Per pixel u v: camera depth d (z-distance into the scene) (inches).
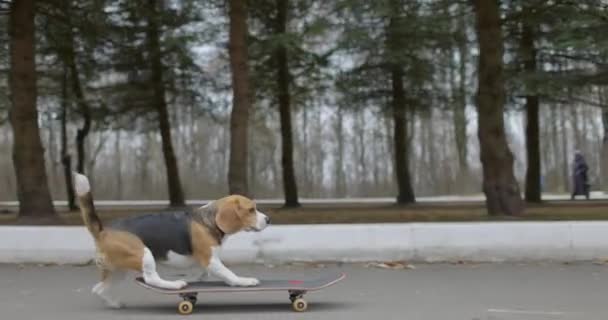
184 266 305.0
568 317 295.1
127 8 813.2
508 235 469.4
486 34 595.5
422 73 936.3
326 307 319.6
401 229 471.8
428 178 1953.7
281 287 302.7
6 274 435.8
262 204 1216.8
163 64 939.3
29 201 589.9
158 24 880.3
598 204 950.4
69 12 682.2
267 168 2014.0
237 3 633.6
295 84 956.0
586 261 464.4
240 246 472.1
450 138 1956.2
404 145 1039.6
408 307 319.0
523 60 853.2
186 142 2000.5
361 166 2007.9
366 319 291.4
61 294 362.3
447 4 738.8
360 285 384.5
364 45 876.0
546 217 637.3
